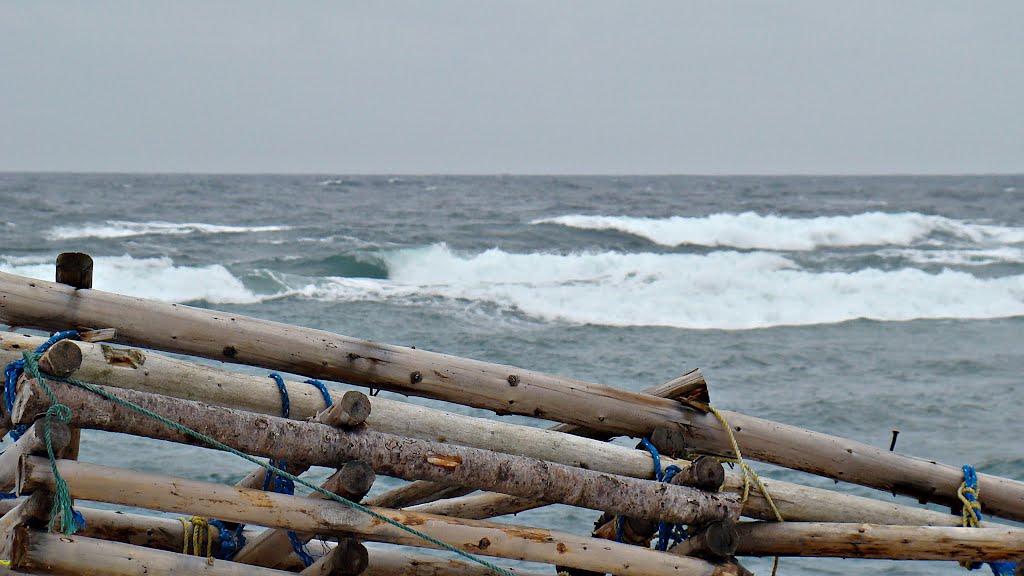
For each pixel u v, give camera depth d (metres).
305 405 8.94
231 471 19.75
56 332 8.91
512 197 147.88
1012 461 24.77
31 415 7.18
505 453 8.95
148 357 8.41
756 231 77.44
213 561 7.79
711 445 10.25
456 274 58.81
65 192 139.50
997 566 9.91
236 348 9.29
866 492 20.19
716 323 46.28
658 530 9.38
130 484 7.31
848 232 79.75
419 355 9.77
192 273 50.81
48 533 7.21
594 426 10.05
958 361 38.12
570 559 8.57
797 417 29.20
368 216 102.81
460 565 9.85
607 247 72.31
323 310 46.28
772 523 9.70
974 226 88.38
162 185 177.25
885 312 49.25
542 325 44.06
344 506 7.95
